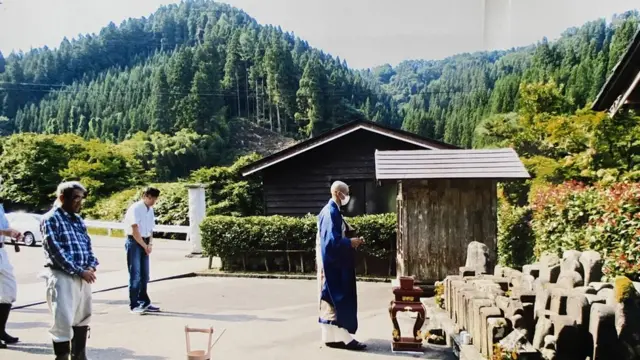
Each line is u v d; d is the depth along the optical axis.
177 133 59.34
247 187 22.66
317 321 7.45
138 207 7.82
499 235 10.89
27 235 18.17
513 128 21.80
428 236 8.96
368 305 8.55
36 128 72.81
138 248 7.86
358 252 11.34
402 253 9.06
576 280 4.92
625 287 4.09
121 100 75.44
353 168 15.26
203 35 105.50
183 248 16.72
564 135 17.39
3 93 77.94
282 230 11.62
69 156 34.09
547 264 5.52
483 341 4.77
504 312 4.77
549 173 16.55
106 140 62.84
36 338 6.50
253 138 70.56
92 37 101.56
